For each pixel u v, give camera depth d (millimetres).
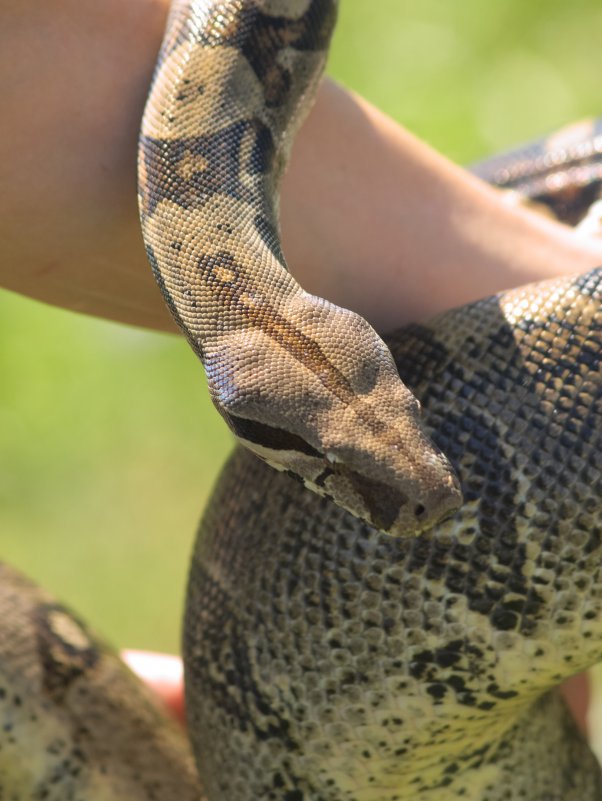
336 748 776
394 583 763
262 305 752
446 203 816
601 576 757
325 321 753
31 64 750
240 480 800
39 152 757
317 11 789
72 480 1385
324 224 797
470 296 814
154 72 768
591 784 835
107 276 785
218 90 771
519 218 830
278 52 781
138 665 925
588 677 925
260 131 774
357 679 770
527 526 758
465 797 801
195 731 801
